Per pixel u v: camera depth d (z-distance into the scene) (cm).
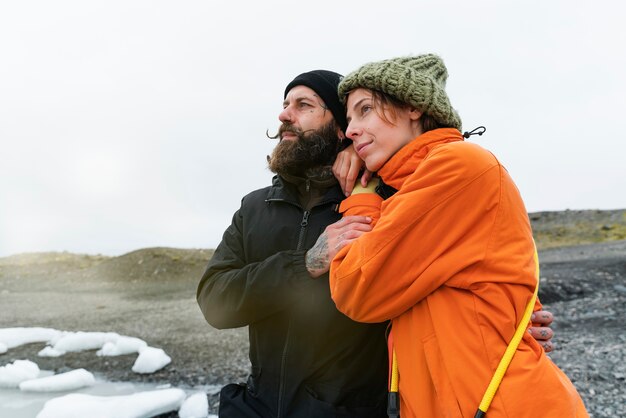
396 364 155
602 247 1345
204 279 207
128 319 844
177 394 440
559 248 1457
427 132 164
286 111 207
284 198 205
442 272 141
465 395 132
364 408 182
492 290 138
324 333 184
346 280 149
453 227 143
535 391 128
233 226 224
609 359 465
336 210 198
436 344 141
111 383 507
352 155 188
